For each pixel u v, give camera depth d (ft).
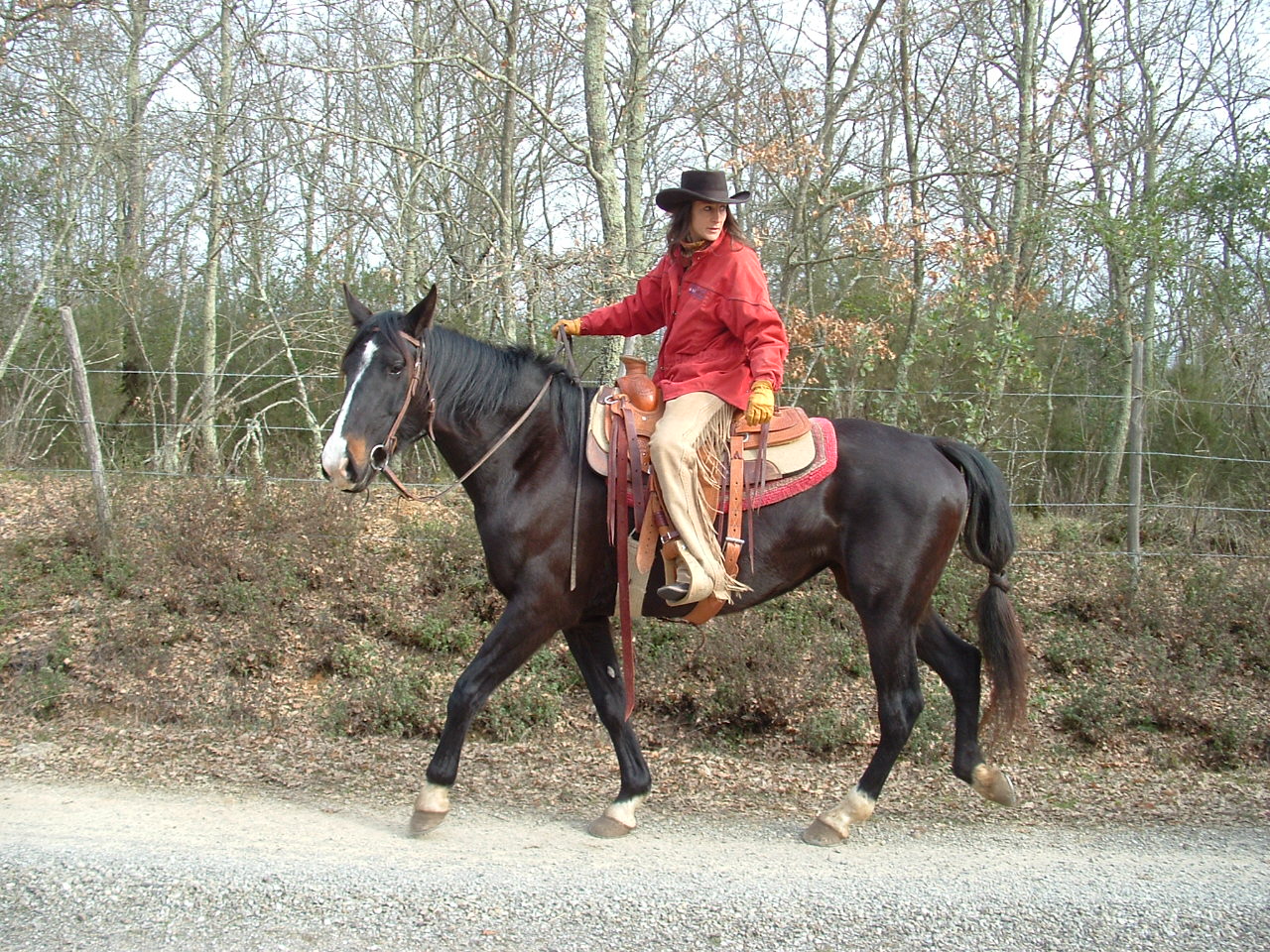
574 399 14.15
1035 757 18.79
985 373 32.63
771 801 15.75
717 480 13.34
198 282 43.62
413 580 24.40
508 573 13.61
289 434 38.75
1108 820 14.85
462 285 31.71
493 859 12.34
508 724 19.20
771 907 10.87
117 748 17.26
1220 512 28.91
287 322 35.70
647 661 21.13
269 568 23.62
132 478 26.50
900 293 32.94
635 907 10.75
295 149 40.57
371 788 15.51
